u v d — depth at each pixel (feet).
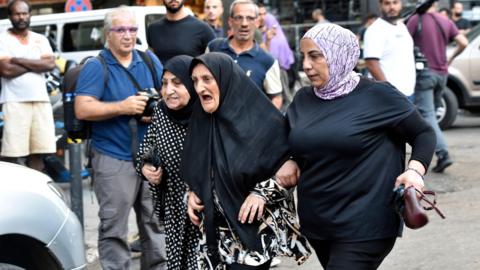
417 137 15.99
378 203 15.93
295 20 96.68
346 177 15.98
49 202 18.90
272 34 52.70
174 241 18.62
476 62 55.01
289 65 53.52
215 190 16.85
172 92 18.22
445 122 53.83
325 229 16.19
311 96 16.57
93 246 29.63
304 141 16.11
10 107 34.73
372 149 15.99
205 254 17.38
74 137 23.12
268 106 16.99
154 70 23.41
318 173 16.14
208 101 16.70
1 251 18.52
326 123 15.99
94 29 49.78
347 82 16.15
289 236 17.10
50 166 38.86
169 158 18.58
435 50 40.01
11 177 18.72
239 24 25.55
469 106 55.62
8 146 34.83
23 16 34.60
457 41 40.78
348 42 15.90
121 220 22.76
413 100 37.60
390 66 33.65
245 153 16.62
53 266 19.02
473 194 34.68
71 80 23.13
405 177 15.56
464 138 50.44
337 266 15.88
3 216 17.93
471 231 28.76
